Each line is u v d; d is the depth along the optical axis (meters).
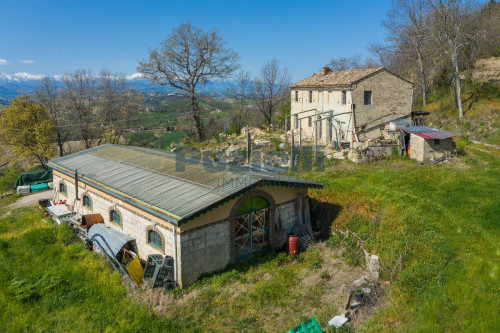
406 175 24.75
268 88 51.84
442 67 44.53
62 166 23.91
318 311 12.88
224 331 12.00
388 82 32.94
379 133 32.94
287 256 17.05
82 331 12.00
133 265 14.98
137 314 12.64
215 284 14.70
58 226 20.69
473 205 19.14
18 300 13.68
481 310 11.36
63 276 15.28
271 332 11.89
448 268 13.92
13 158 37.19
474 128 34.00
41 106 37.75
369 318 12.23
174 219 13.95
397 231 16.98
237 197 16.06
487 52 47.16
